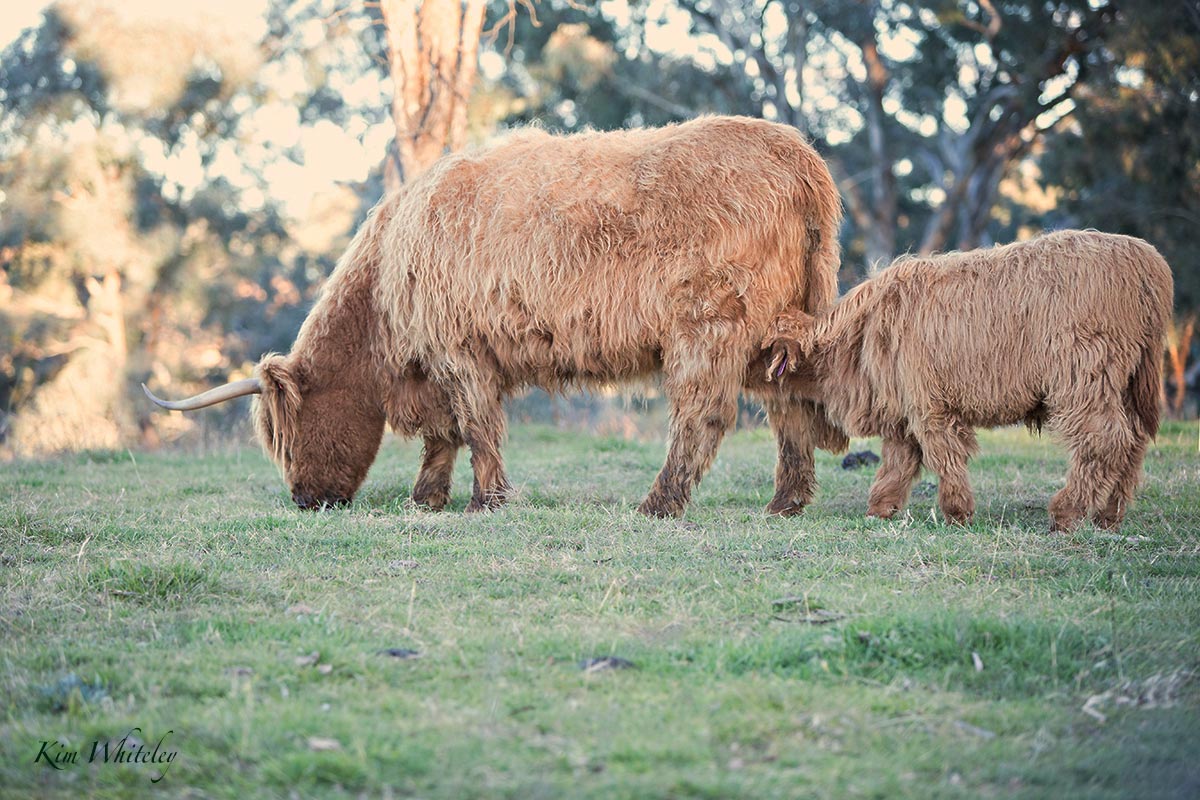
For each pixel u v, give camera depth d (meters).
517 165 7.72
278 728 3.90
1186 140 21.14
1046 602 5.40
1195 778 3.61
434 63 14.72
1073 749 3.83
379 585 5.73
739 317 7.34
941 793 3.53
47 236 25.45
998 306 6.94
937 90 25.67
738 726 3.96
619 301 7.41
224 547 6.52
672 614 5.25
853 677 4.45
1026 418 7.23
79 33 25.41
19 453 14.28
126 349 26.39
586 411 16.17
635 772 3.63
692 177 7.35
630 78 25.62
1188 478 8.78
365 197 30.72
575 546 6.63
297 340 8.60
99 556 6.35
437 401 8.29
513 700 4.18
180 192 27.34
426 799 3.47
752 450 11.43
